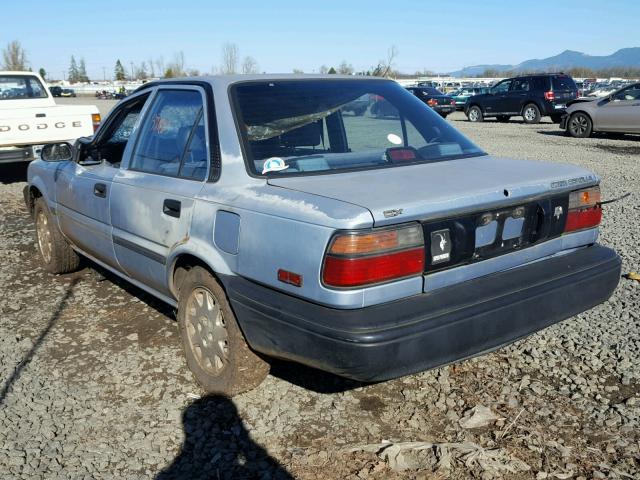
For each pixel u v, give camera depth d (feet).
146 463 10.02
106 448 10.40
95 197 15.10
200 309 11.95
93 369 13.11
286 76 12.89
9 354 13.85
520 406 11.49
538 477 9.52
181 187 11.95
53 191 17.78
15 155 33.53
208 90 12.16
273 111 11.80
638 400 11.59
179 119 12.81
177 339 14.46
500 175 10.99
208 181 11.42
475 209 9.82
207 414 11.34
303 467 9.80
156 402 11.78
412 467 9.75
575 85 77.82
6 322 15.69
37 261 20.79
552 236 11.16
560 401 11.64
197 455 10.19
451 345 9.34
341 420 11.09
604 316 15.37
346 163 11.37
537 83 77.00
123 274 15.21
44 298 17.34
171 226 12.11
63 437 10.71
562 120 59.67
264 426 10.93
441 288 9.73
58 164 17.72
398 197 9.38
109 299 17.12
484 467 9.69
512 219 10.39
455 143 13.08
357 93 13.01
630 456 10.04
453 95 109.40
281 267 9.61
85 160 16.25
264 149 11.19
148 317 15.79
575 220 11.50
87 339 14.58
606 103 56.39
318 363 9.27
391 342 8.79
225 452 10.25
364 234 8.84
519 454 10.09
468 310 9.51
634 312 15.55
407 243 9.18
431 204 9.34
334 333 8.88
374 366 8.80
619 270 11.87
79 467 9.91
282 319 9.54
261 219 9.95
